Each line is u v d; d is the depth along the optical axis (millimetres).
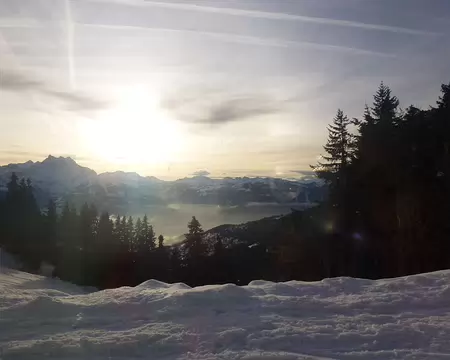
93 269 42188
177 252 43562
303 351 5020
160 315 6242
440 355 4836
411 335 5414
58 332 5664
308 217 30047
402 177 26141
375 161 27719
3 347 5117
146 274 42188
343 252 28000
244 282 33562
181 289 7668
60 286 27984
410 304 6781
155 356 4941
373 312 6480
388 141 27844
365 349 5062
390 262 26453
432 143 26016
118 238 48656
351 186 29234
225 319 6055
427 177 25578
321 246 28469
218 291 7180
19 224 51062
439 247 24031
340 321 5992
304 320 6051
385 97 39938
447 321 5953
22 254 47344
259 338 5328
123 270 42406
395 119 30406
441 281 8000
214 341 5258
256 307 6637
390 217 27000
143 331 5609
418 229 24969
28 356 4941
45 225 51062
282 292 7613
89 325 5934
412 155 26234
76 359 4895
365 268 27359
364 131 30812
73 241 49250
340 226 28562
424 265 24672
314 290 7762
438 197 24625
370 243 27453
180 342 5242
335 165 34875
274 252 31438
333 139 35344
